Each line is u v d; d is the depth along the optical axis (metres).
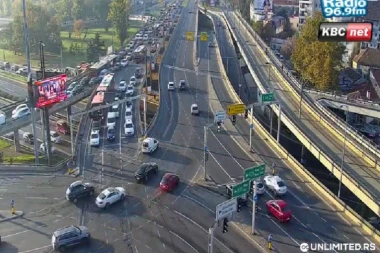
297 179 77.69
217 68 151.50
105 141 94.00
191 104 115.81
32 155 95.44
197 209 67.56
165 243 59.00
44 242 59.16
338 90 128.12
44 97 85.94
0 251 56.94
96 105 103.94
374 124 117.75
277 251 57.50
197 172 79.81
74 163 83.50
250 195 71.44
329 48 122.50
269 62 141.00
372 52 155.88
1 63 177.25
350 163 77.75
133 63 165.62
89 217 65.25
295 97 113.62
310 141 86.19
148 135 96.25
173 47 181.88
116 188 69.81
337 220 65.25
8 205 68.50
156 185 74.75
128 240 59.56
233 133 97.62
